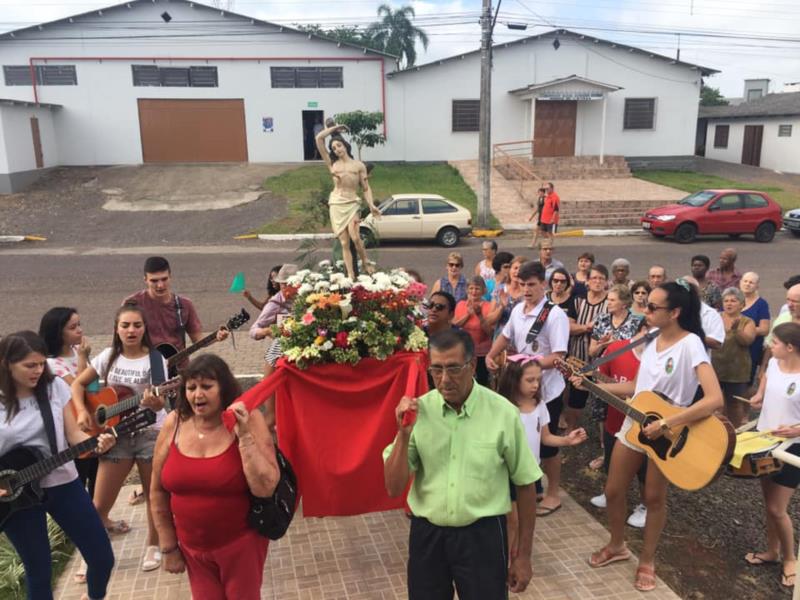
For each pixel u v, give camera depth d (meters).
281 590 3.96
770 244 17.83
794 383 4.04
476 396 2.91
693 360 3.66
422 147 27.34
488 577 2.86
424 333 4.50
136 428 3.44
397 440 2.79
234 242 17.66
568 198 22.14
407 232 17.34
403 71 26.52
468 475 2.84
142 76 25.88
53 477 3.38
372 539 4.49
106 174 24.78
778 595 3.98
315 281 4.32
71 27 25.14
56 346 4.54
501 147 27.53
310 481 4.15
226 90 26.33
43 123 24.59
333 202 4.92
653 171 28.09
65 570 4.18
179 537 3.11
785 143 29.33
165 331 5.14
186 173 25.02
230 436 3.07
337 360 4.02
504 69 26.94
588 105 27.61
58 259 15.30
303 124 26.94
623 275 7.22
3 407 3.27
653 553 3.96
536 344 4.83
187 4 25.34
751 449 3.73
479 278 5.95
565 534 4.55
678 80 27.80
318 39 26.05
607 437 4.62
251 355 8.74
